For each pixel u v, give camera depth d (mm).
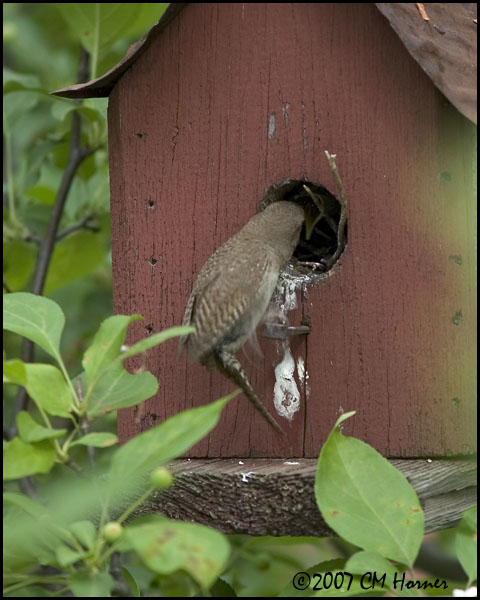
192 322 6871
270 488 6258
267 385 7207
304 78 7203
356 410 7070
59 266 9867
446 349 7004
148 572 7156
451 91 6434
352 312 7102
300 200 7738
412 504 5156
